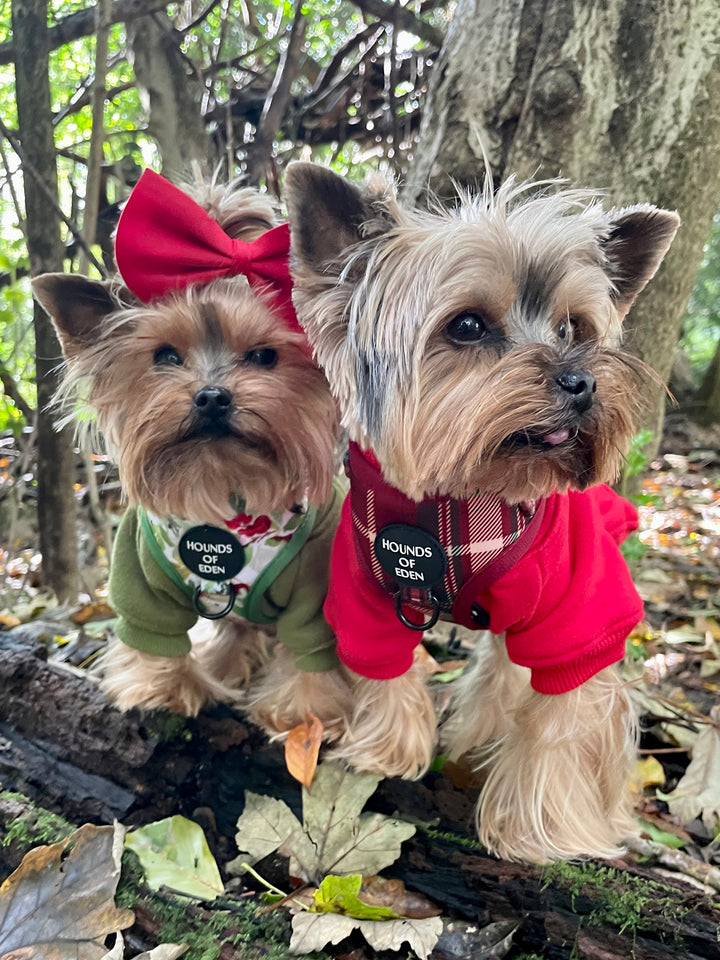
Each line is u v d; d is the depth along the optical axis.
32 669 0.44
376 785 0.40
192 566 0.41
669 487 1.25
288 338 0.40
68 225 0.57
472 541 0.36
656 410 0.61
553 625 0.36
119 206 0.68
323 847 0.37
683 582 0.77
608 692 0.40
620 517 0.43
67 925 0.33
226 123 0.74
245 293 0.40
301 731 0.41
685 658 0.59
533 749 0.39
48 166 0.59
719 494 1.20
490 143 0.52
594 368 0.33
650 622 0.67
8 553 0.69
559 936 0.33
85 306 0.42
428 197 0.49
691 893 0.34
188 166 0.64
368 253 0.37
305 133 0.83
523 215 0.36
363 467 0.38
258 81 0.80
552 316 0.35
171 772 0.41
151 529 0.43
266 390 0.40
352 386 0.37
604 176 0.52
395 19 0.70
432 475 0.35
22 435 0.76
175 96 0.69
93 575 0.73
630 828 0.40
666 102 0.51
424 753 0.41
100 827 0.36
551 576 0.36
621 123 0.51
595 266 0.37
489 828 0.38
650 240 0.39
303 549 0.43
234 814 0.40
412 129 0.79
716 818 0.41
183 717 0.43
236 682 0.51
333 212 0.36
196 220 0.39
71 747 0.42
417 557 0.36
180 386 0.39
